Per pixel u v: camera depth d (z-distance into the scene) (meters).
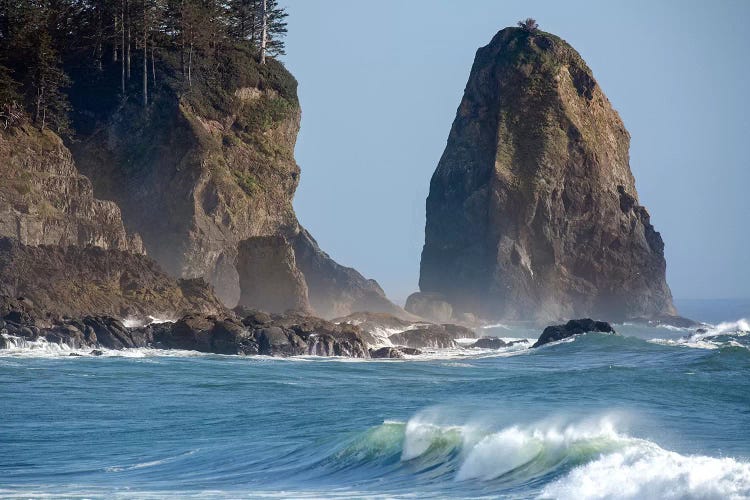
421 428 59.09
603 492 44.56
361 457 59.06
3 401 83.31
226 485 54.28
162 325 130.75
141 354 121.44
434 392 90.06
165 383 96.00
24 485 53.88
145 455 62.84
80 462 60.84
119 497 49.88
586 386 89.81
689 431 65.50
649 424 67.44
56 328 124.88
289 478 55.94
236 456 61.84
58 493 50.97
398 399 84.94
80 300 141.00
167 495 50.69
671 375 96.81
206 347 127.69
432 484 52.22
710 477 43.44
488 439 55.06
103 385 93.94
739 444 60.56
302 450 62.06
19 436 68.81
